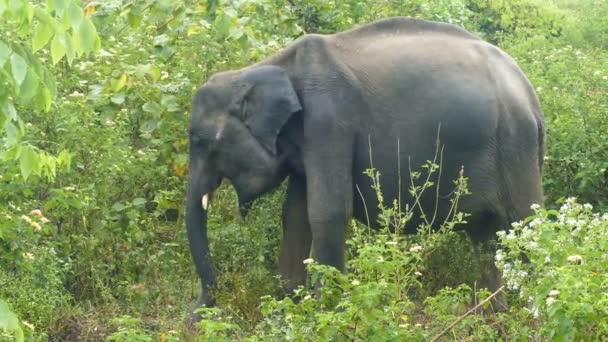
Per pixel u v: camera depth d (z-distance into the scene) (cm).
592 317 825
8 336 973
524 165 1233
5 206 1170
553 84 1639
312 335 930
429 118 1213
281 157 1234
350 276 967
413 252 1021
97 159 1331
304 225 1274
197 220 1263
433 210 1237
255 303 1234
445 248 1332
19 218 1145
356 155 1220
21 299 1152
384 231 1048
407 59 1230
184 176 1399
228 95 1241
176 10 1462
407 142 1214
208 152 1253
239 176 1247
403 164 1217
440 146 1215
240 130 1232
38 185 1295
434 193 1228
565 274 845
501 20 2508
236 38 1423
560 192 1474
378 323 915
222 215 1399
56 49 734
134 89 1432
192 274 1361
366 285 911
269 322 973
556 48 1978
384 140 1217
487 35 2461
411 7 1816
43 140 1295
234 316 1210
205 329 930
